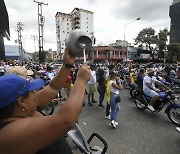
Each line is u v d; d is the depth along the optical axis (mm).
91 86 6695
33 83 889
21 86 806
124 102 7297
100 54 48062
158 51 58250
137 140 3803
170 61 46906
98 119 5129
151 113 5723
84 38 1090
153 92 5332
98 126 4605
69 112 730
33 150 696
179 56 50656
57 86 1362
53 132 702
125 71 13477
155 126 4602
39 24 28281
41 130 691
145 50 61562
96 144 3602
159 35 57031
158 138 3896
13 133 689
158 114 5617
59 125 706
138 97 6133
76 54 1137
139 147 3498
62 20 85688
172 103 4828
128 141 3756
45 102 1318
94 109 6176
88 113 5707
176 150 3379
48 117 728
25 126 701
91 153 2045
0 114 802
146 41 57562
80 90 818
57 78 1342
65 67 1268
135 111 5969
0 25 23031
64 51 1205
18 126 705
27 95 854
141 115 5527
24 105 833
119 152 3307
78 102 774
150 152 3309
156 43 56250
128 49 55531
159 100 5145
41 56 29219
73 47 1096
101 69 6438
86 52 1112
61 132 714
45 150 936
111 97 4492
